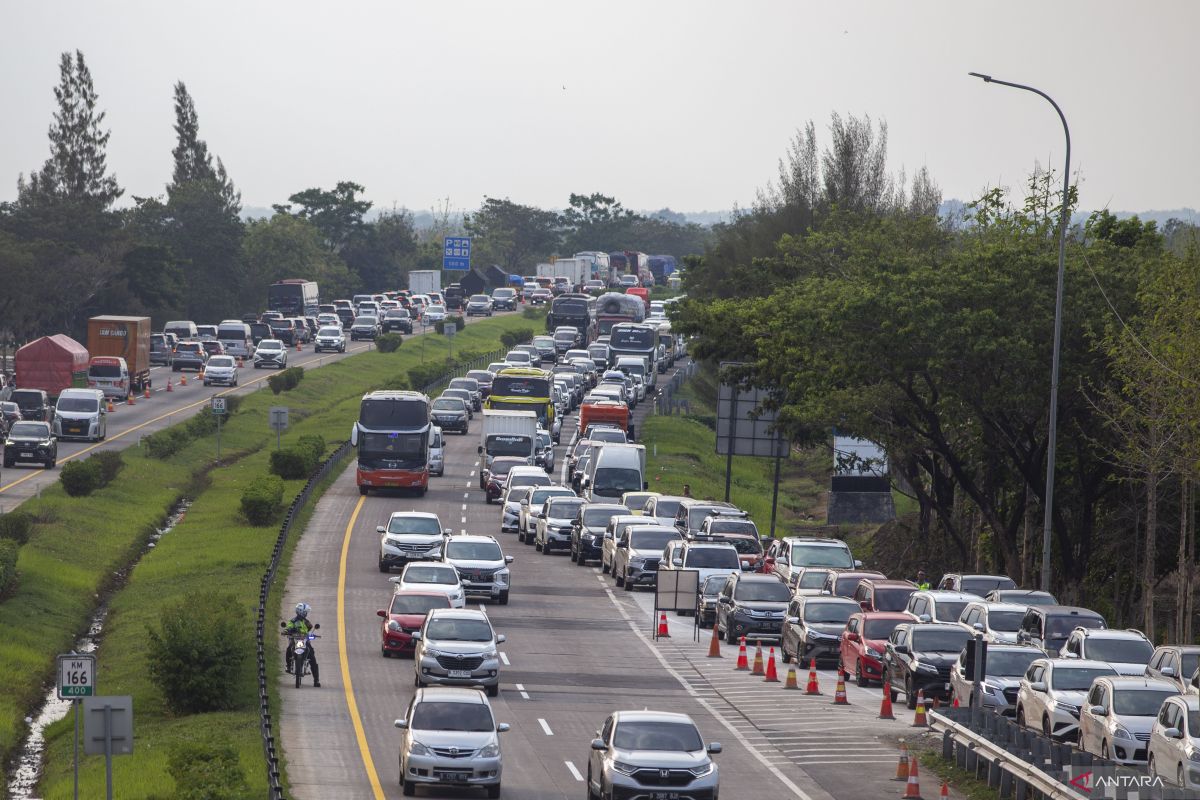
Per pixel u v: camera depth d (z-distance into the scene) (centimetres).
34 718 13488
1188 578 14238
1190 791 7631
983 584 14788
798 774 9931
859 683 13238
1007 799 9031
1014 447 17325
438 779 9025
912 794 9250
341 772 9775
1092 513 17400
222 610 12962
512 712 11825
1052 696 9844
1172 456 13938
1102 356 15925
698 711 12088
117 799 9412
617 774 8581
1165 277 13800
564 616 16750
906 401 18150
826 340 17750
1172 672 9981
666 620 16088
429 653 12312
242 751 10219
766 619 15275
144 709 12531
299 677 12706
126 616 16638
